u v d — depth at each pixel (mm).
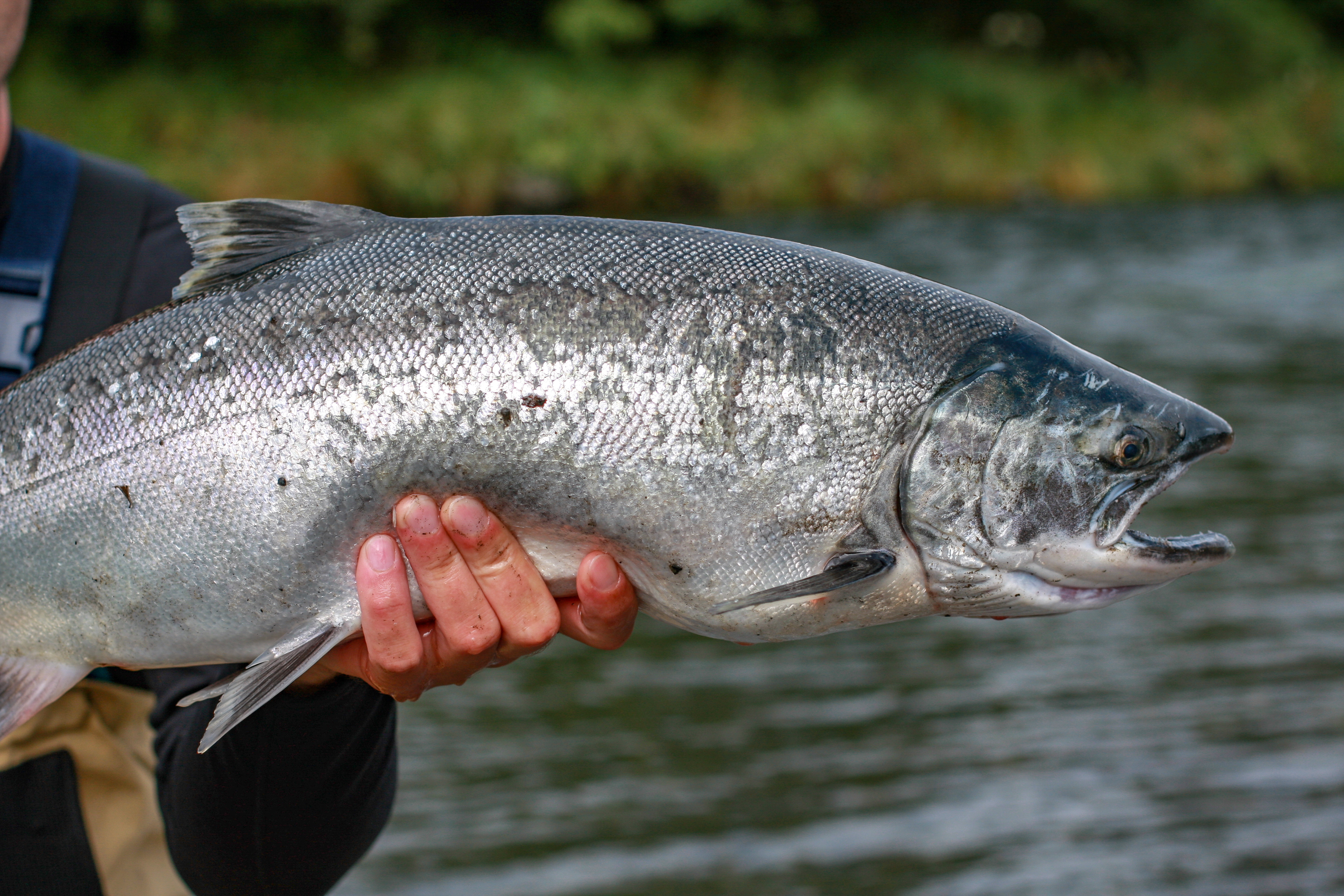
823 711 1938
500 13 9820
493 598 1025
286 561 1028
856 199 9094
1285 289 5691
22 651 1052
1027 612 1065
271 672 1018
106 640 1046
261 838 1065
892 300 1053
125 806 1155
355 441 1022
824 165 9133
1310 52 11750
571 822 1613
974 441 1046
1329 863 1509
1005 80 10328
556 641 2293
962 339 1056
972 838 1558
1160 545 1060
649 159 8680
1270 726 1831
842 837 1568
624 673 2117
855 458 1036
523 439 1023
